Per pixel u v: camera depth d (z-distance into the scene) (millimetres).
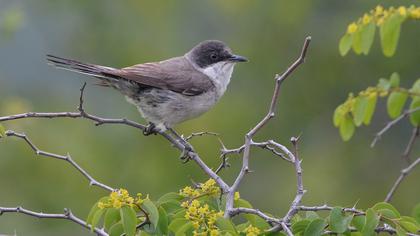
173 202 6367
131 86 9625
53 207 15422
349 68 17953
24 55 19234
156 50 18328
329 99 17906
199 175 16062
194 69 10227
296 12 18203
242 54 18125
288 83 17938
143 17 18625
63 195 15625
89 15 18703
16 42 19203
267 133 17266
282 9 18250
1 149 15922
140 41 18484
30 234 14453
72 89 18562
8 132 7254
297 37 18312
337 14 18266
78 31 18797
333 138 17484
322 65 17984
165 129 10008
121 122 7871
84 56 18672
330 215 6027
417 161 7805
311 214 6270
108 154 16422
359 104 7801
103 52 18594
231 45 18344
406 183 16625
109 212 6074
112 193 6027
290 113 17703
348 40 7344
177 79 9844
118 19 18688
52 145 16125
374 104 7812
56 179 15844
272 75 18016
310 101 17859
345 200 16234
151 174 16219
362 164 16953
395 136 17078
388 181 16703
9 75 18969
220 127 16750
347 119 8016
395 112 7906
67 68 9039
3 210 6801
